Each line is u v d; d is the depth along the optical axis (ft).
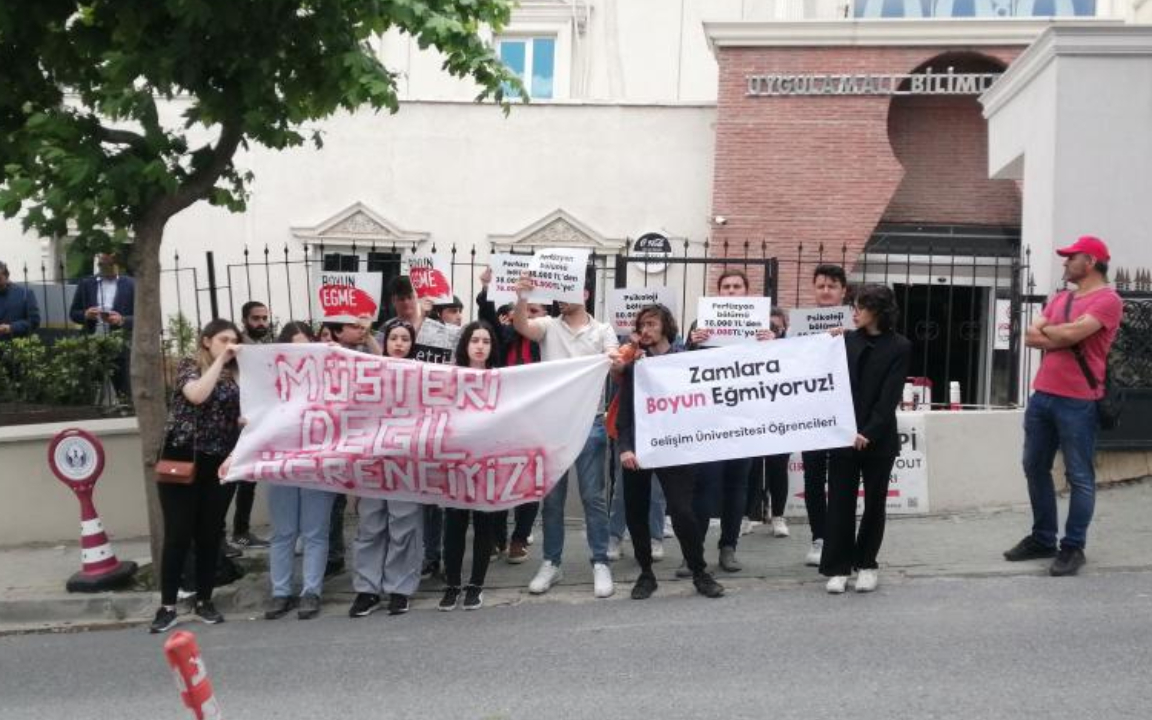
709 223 54.95
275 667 20.84
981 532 28.48
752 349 23.52
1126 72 32.81
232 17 24.21
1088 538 26.96
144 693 20.07
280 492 24.70
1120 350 31.32
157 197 26.63
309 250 55.88
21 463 31.35
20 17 25.03
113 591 26.63
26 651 23.52
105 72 26.23
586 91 61.16
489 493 24.14
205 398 23.50
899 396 23.08
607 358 24.16
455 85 59.77
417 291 31.27
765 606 23.02
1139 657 18.99
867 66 52.70
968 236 53.26
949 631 20.71
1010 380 33.35
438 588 26.14
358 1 25.67
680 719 17.13
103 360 33.78
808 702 17.54
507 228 55.93
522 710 17.88
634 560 27.73
